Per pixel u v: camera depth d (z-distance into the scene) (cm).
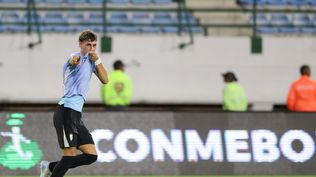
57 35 6025
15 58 5975
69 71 2634
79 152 3562
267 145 3872
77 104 2628
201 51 6134
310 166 3881
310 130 3922
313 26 6581
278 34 6375
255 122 3894
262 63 6184
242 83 6169
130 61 6047
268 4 6769
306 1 6825
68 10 6244
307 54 6238
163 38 6100
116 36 6044
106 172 3712
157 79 6078
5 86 5947
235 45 6162
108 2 6544
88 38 2638
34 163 3672
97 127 3753
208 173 3800
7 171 3641
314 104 4653
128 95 4912
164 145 3794
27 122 3716
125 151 3753
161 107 6106
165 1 6638
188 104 6112
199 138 3828
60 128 2636
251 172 3831
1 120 3691
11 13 6400
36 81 5981
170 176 3750
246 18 6662
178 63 6112
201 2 6694
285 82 6203
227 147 3841
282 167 3859
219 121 3866
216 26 6362
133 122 3794
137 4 6594
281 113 3916
